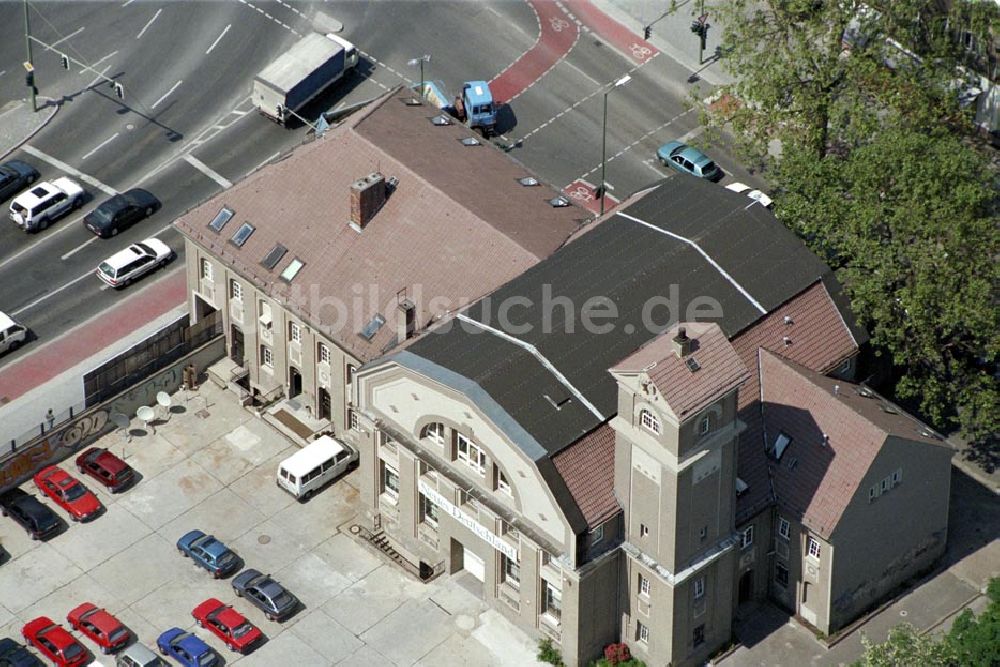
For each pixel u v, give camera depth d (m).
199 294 170.62
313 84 197.12
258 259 163.38
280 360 166.38
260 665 145.25
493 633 148.12
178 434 165.88
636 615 142.88
